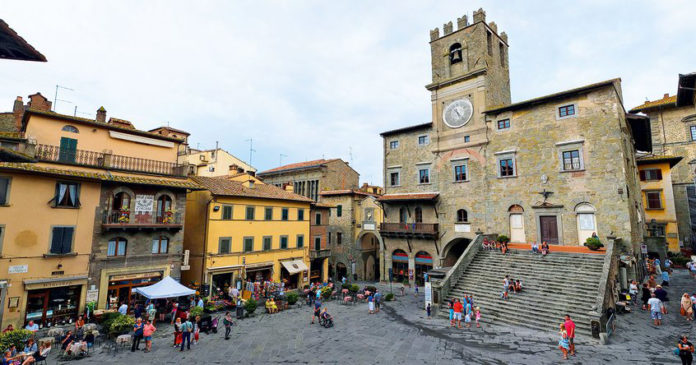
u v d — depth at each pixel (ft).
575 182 92.43
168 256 84.17
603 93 90.07
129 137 83.76
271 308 83.51
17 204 65.05
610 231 85.87
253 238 107.55
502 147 106.93
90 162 76.38
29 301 65.26
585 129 92.07
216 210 97.50
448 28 125.29
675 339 54.03
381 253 133.69
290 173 183.32
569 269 77.15
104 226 73.31
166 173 85.71
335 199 152.35
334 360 49.49
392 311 82.07
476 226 109.70
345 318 75.46
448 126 120.47
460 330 63.82
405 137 132.36
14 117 86.02
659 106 136.98
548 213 96.12
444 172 119.55
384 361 48.80
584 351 50.78
